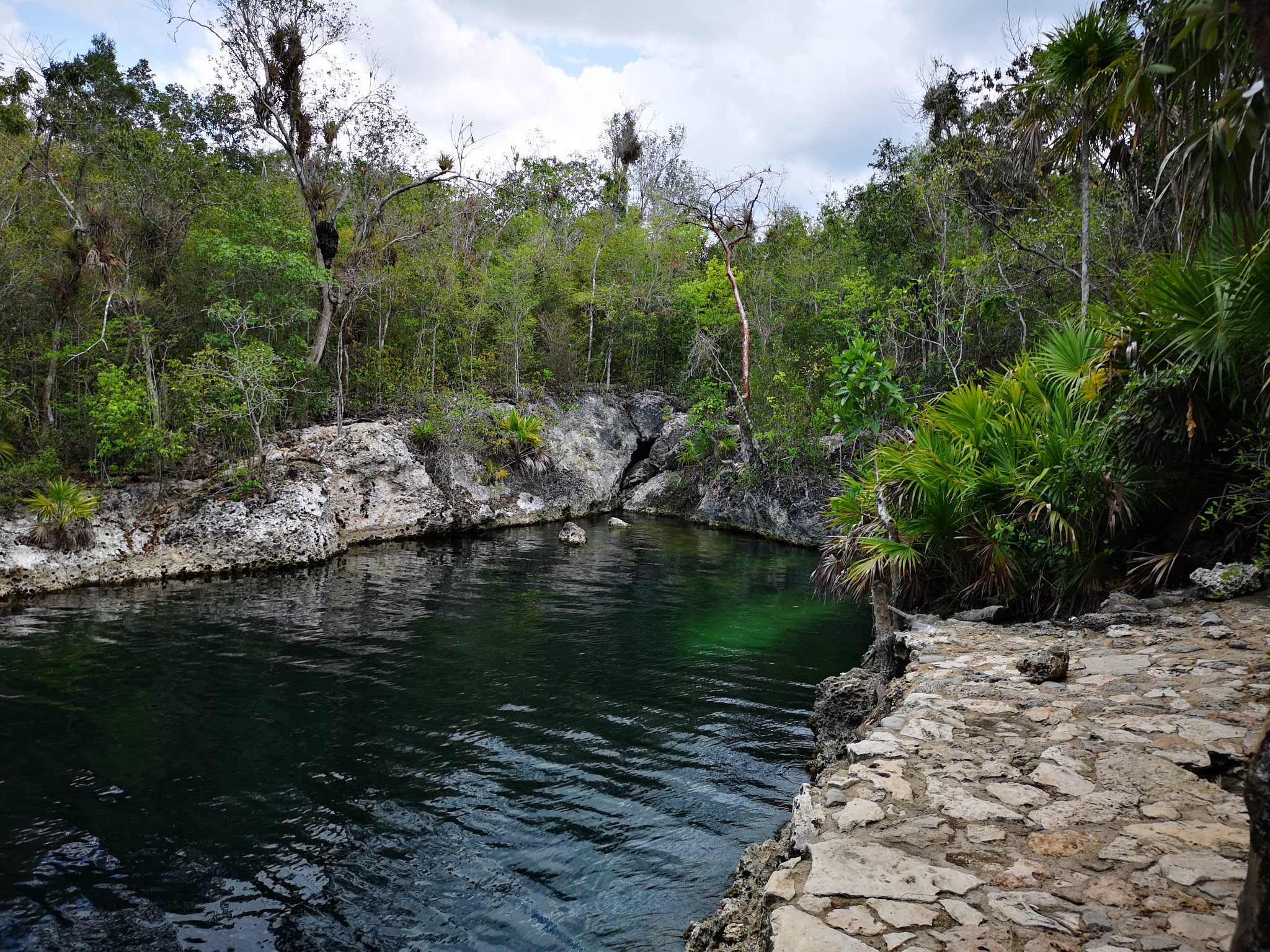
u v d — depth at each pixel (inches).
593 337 1353.3
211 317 765.9
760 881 157.5
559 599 578.9
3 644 418.6
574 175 1454.2
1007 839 120.5
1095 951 90.2
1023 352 385.7
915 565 318.3
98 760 279.6
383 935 184.1
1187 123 204.1
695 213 1245.7
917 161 889.5
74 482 614.9
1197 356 247.4
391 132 947.3
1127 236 557.3
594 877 210.5
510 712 339.9
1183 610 256.7
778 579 679.7
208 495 663.8
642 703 354.3
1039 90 331.6
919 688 201.9
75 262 684.7
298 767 278.2
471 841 229.0
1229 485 268.7
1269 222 210.7
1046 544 295.0
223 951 176.6
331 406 903.7
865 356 360.5
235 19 831.7
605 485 1161.4
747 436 1023.6
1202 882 105.3
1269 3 67.2
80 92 778.8
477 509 926.4
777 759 294.2
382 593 581.6
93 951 175.6
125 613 494.6
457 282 1068.5
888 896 104.7
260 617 495.8
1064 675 202.7
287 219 934.4
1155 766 143.9
